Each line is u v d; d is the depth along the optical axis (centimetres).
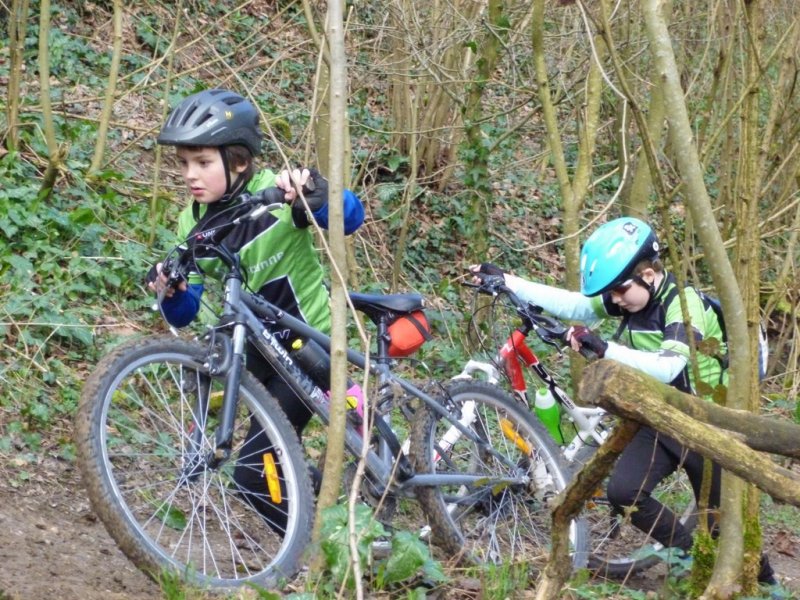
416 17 798
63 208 667
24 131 727
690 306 415
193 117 348
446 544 395
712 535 434
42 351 536
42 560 338
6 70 827
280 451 350
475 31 778
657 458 429
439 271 871
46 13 648
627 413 241
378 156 909
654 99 652
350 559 311
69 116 750
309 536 343
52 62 859
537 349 741
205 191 357
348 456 388
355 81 917
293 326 368
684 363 403
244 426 395
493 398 439
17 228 611
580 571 401
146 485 351
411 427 406
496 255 910
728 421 257
